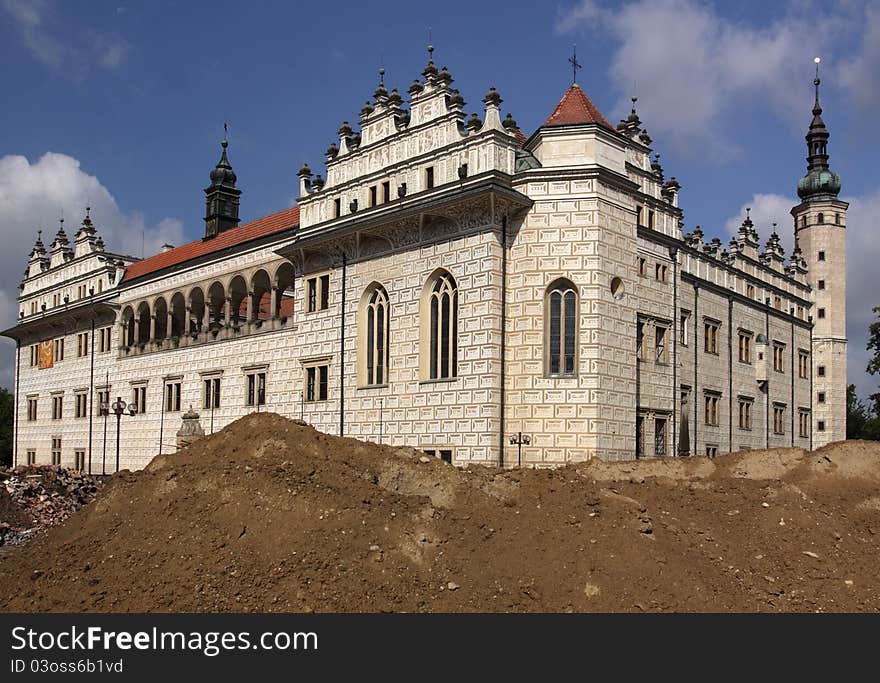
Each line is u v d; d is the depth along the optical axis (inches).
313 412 2261.3
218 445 1236.5
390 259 2054.6
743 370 2667.3
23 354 3863.2
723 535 1129.4
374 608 865.5
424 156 1990.7
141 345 3034.0
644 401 1961.1
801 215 3388.3
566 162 1844.2
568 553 973.8
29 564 1014.4
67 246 3695.9
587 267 1797.5
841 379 3275.1
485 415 1790.1
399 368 2001.7
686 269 2348.7
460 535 1014.4
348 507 1022.4
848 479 1429.6
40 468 1953.7
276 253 2356.1
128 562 962.7
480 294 1824.6
